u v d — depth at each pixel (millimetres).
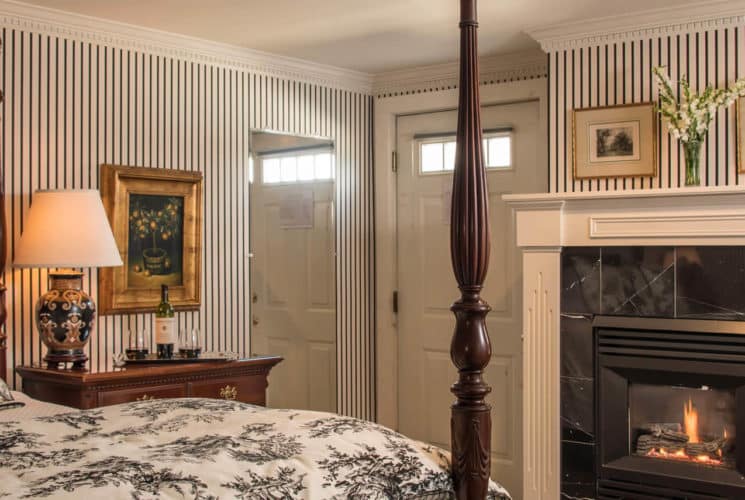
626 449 3869
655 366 3779
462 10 2205
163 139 4309
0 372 3643
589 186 4152
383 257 5340
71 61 3967
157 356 3938
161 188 4270
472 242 2172
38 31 3859
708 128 3793
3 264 3672
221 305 4555
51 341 3662
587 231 3924
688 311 3738
